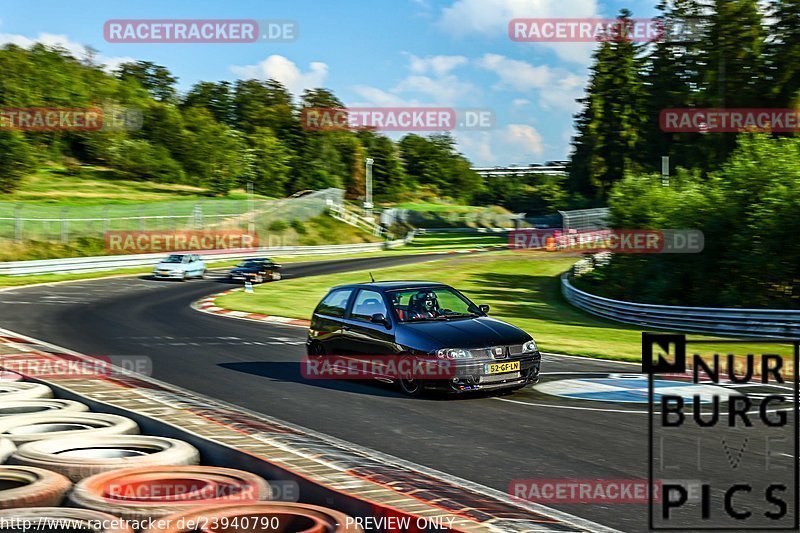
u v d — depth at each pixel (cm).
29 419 708
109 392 864
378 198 11200
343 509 498
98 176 9200
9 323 1909
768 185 2295
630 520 544
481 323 1063
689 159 6500
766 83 6550
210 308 2491
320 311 1186
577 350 1529
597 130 9344
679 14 7012
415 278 3975
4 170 7325
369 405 963
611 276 2981
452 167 13362
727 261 2325
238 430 674
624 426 848
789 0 6438
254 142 10475
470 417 894
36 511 440
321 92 11031
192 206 6762
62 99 8838
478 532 461
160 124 10031
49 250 4672
